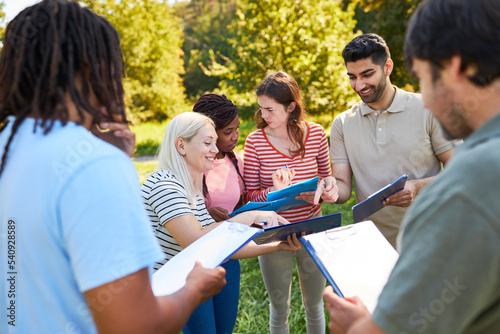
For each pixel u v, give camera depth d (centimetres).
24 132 89
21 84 90
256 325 311
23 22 89
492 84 79
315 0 1001
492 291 76
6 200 86
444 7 81
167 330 95
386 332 80
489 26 76
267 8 990
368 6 1188
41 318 87
